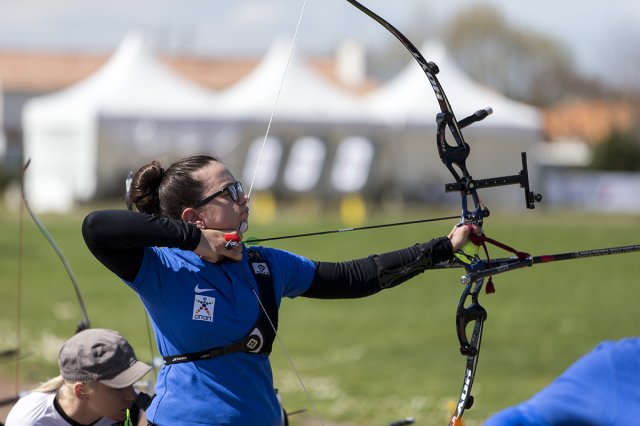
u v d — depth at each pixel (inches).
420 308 1926.7
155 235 416.5
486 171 4421.8
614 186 4997.5
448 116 476.4
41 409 499.8
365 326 1724.9
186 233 421.1
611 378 332.2
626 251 457.4
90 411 496.4
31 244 2844.5
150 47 4286.4
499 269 453.4
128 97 4077.3
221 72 7332.7
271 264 457.4
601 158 5738.2
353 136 4303.6
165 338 445.1
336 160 4471.0
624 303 1971.0
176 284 436.5
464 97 4271.7
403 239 3031.5
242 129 4020.7
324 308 1932.8
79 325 626.2
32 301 1881.2
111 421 502.9
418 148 4429.1
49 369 1154.7
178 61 7411.4
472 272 458.9
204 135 4025.6
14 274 2250.2
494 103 4298.7
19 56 7027.6
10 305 1828.2
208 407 434.9
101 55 7204.7
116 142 4084.6
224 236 434.6
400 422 637.9
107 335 499.5
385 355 1454.2
